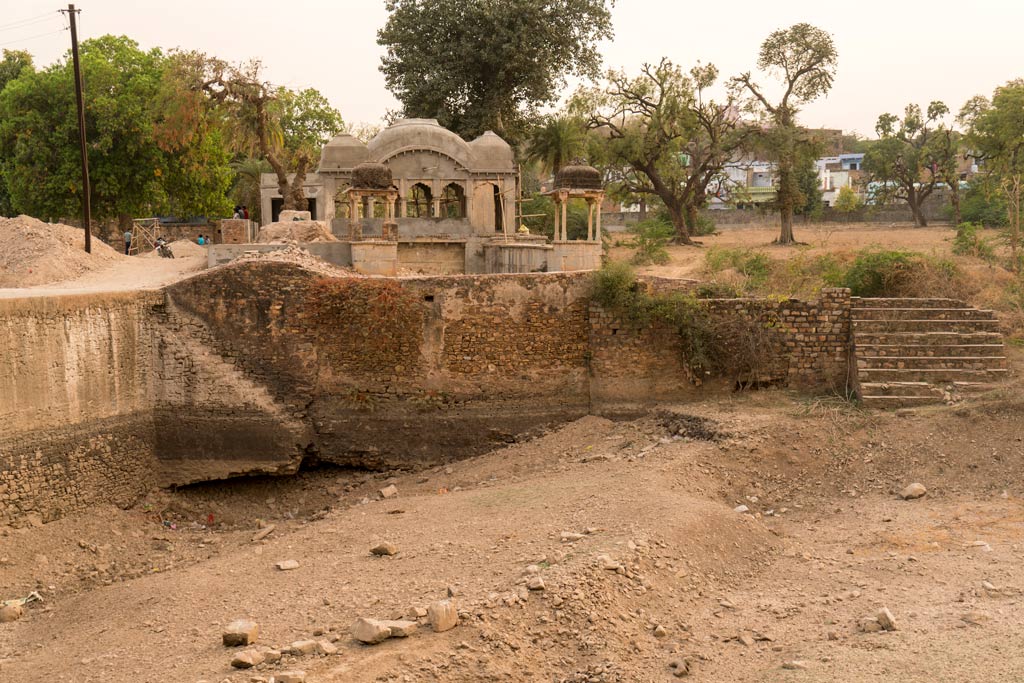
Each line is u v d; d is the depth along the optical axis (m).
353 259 19.45
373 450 17.31
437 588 10.34
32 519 13.85
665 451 14.96
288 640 9.27
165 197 39.84
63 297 14.39
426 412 17.39
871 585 10.41
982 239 24.61
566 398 17.67
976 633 8.84
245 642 9.23
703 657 8.81
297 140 46.44
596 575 10.03
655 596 10.06
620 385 17.52
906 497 13.27
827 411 15.77
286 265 16.95
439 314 17.30
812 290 19.14
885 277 19.91
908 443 14.54
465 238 25.52
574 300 17.61
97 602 11.75
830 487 13.88
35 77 35.59
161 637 9.95
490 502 13.84
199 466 16.62
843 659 8.45
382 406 17.33
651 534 11.16
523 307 17.48
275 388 16.98
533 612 9.41
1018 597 9.76
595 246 20.22
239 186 43.75
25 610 12.12
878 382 16.22
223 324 16.80
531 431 17.50
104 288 18.34
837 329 17.20
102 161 35.78
